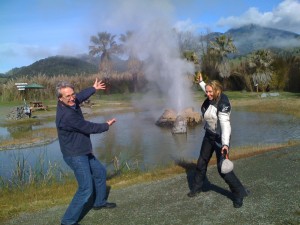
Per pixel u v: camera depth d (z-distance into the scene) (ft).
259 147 33.71
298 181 18.83
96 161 16.30
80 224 15.38
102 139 48.03
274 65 121.80
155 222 15.11
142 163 32.60
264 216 14.88
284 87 119.24
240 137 43.98
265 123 54.13
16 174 27.61
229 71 130.21
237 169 22.06
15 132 58.13
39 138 49.73
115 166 29.48
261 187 18.34
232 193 16.16
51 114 83.97
